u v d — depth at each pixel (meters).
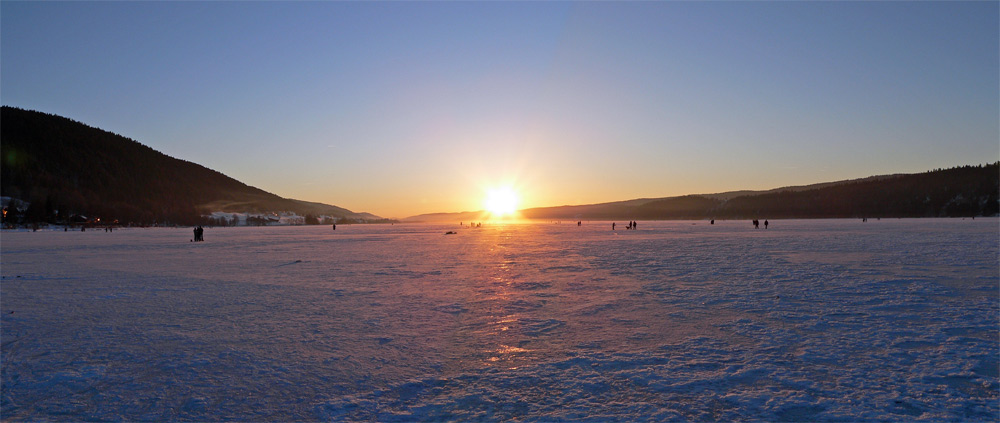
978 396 4.76
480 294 11.18
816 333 7.16
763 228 64.44
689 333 7.31
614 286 12.20
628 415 4.48
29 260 22.30
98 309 9.62
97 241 44.22
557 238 41.03
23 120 192.50
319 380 5.51
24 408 4.81
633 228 70.38
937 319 7.93
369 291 11.78
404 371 5.79
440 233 64.12
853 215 179.62
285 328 7.91
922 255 19.11
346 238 48.44
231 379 5.55
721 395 4.89
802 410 4.52
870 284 11.73
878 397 4.76
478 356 6.34
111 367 5.99
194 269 17.52
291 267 18.03
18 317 8.88
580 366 5.87
